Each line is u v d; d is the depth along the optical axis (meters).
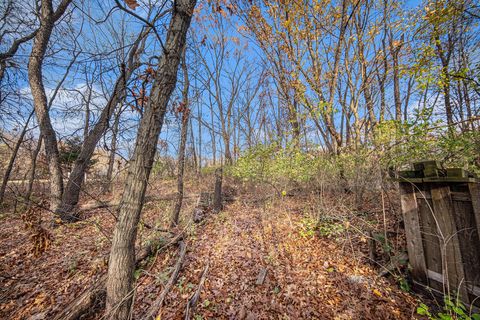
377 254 3.18
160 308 2.53
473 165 3.29
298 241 4.08
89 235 4.86
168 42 2.15
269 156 7.73
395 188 4.17
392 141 3.82
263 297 2.70
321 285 2.84
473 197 2.00
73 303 2.53
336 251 3.55
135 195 1.97
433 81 3.91
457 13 4.59
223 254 3.83
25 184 7.54
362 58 6.75
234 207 7.01
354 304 2.46
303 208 5.79
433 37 5.00
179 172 5.38
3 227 5.11
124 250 1.93
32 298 2.87
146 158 2.03
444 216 2.25
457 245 2.14
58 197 5.55
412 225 2.56
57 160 5.98
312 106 5.43
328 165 6.01
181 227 4.95
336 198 5.45
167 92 2.12
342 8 6.19
